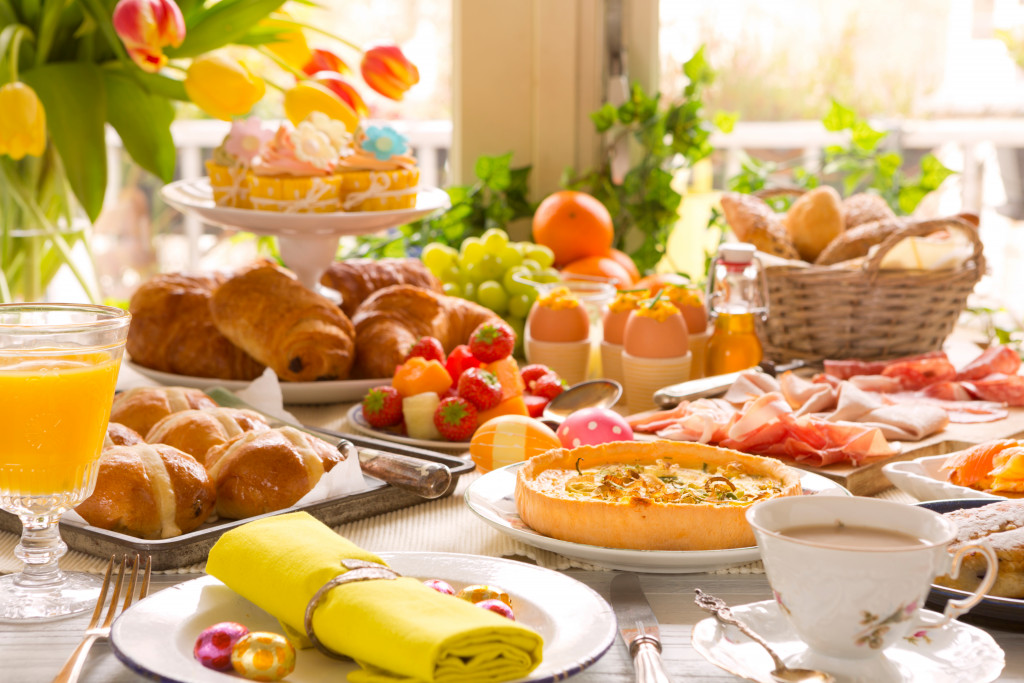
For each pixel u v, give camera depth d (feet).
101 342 2.33
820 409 3.98
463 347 3.98
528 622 2.06
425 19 8.36
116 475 2.67
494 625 1.74
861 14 8.04
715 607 2.01
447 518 2.99
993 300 7.27
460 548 2.72
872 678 1.82
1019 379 4.23
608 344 4.66
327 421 4.12
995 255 8.71
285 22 5.55
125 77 5.61
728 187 7.11
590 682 1.99
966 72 8.25
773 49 8.01
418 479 2.88
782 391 4.11
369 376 4.48
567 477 2.79
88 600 2.34
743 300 4.56
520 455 3.29
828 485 2.91
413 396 3.73
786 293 4.77
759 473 2.85
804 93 8.14
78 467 2.34
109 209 10.15
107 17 5.35
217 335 4.51
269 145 4.42
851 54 8.10
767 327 4.89
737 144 8.30
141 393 3.55
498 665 1.72
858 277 4.66
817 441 3.40
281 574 1.99
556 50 6.63
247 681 1.80
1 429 2.25
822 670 1.85
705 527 2.46
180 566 2.57
